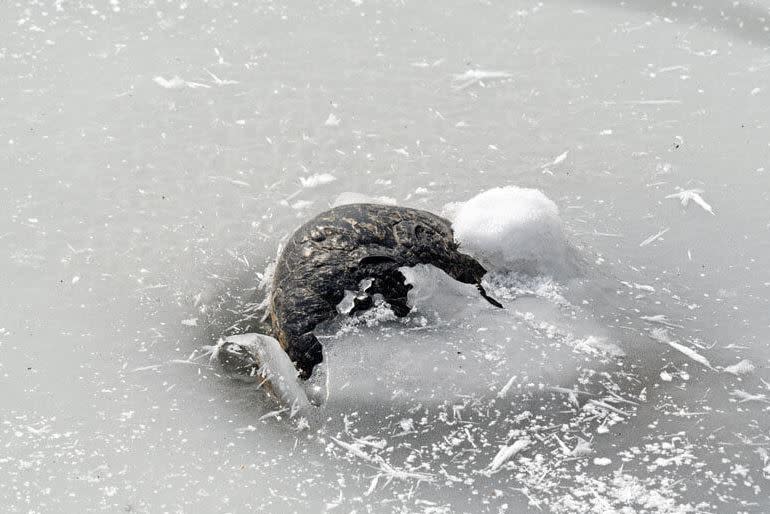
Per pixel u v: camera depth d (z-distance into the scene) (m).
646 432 7.13
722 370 7.81
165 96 12.23
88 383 7.68
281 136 11.47
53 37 13.48
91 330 8.35
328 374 7.52
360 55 13.31
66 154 11.02
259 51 13.34
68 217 9.95
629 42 13.83
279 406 7.46
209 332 8.37
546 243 8.55
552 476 6.70
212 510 6.40
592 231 9.70
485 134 11.59
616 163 11.01
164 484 6.64
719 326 8.36
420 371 7.56
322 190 10.45
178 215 10.05
